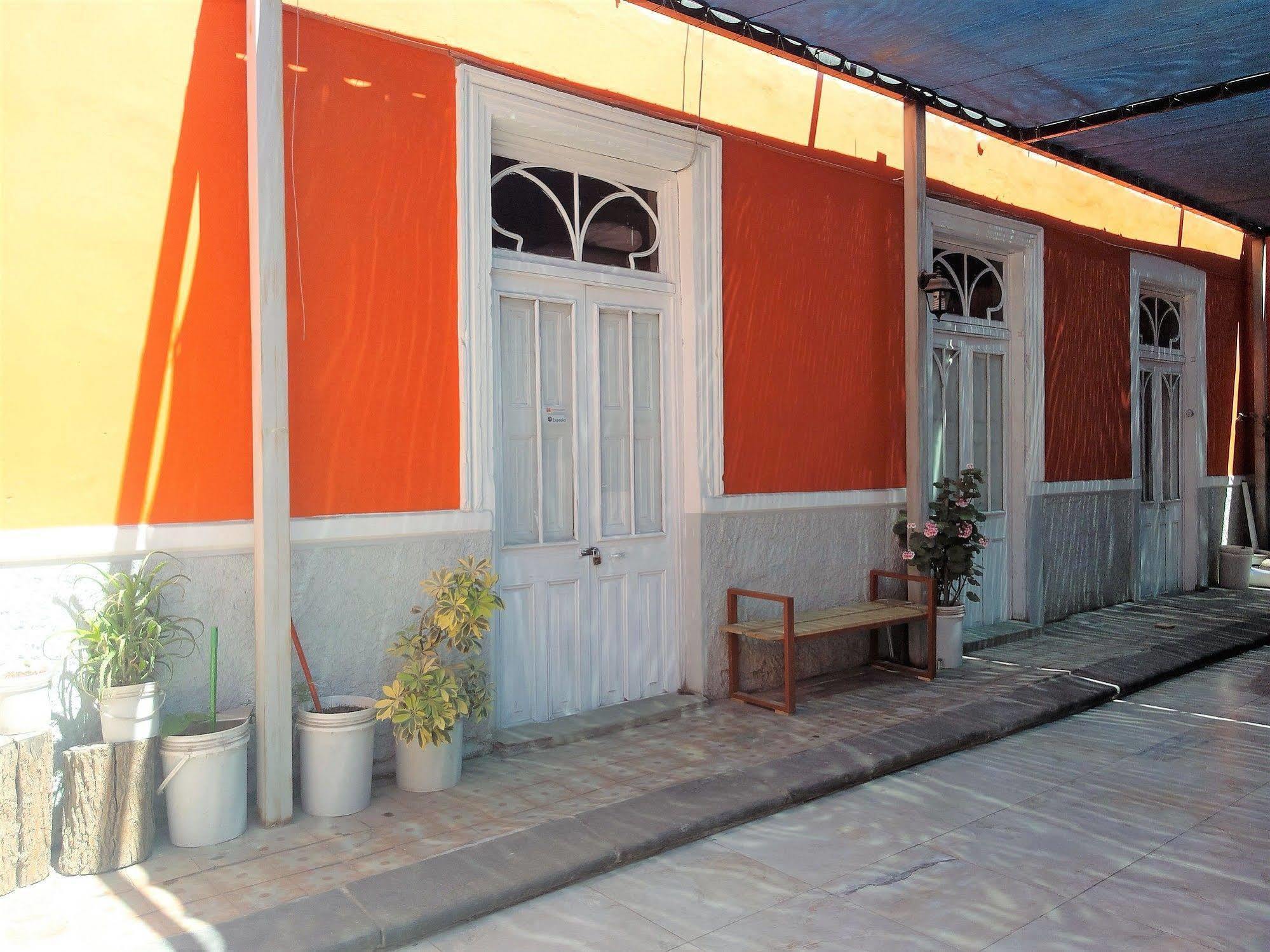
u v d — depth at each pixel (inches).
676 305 212.4
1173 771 175.8
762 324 222.8
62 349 134.4
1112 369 332.2
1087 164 282.8
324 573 157.5
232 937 108.4
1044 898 125.3
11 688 121.5
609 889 127.7
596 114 190.4
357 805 147.8
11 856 119.9
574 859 130.3
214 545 145.9
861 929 117.0
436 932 115.6
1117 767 178.2
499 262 184.1
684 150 205.9
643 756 175.5
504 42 177.3
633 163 203.6
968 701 213.8
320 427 157.2
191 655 144.8
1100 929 117.2
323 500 157.5
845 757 172.7
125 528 138.4
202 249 146.0
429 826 142.8
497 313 185.2
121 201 139.2
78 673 131.8
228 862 129.9
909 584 244.1
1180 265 367.9
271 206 141.1
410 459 166.9
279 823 142.5
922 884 129.3
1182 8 177.2
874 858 137.6
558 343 195.5
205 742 133.7
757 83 220.2
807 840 143.9
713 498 212.4
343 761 145.8
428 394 169.0
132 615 133.0
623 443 205.6
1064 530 314.8
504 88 177.3
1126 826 149.8
